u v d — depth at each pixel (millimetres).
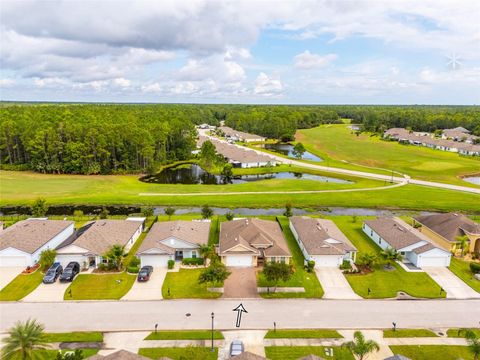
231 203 82375
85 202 83250
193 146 148500
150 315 39188
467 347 34688
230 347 33688
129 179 109938
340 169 122000
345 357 33062
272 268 43188
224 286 45312
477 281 47594
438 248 50969
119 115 174875
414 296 43812
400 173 116312
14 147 119688
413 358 33094
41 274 47656
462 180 108625
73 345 34188
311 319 38906
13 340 28188
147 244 52094
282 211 78438
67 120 142250
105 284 45406
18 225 57781
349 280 47312
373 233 61375
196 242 52688
